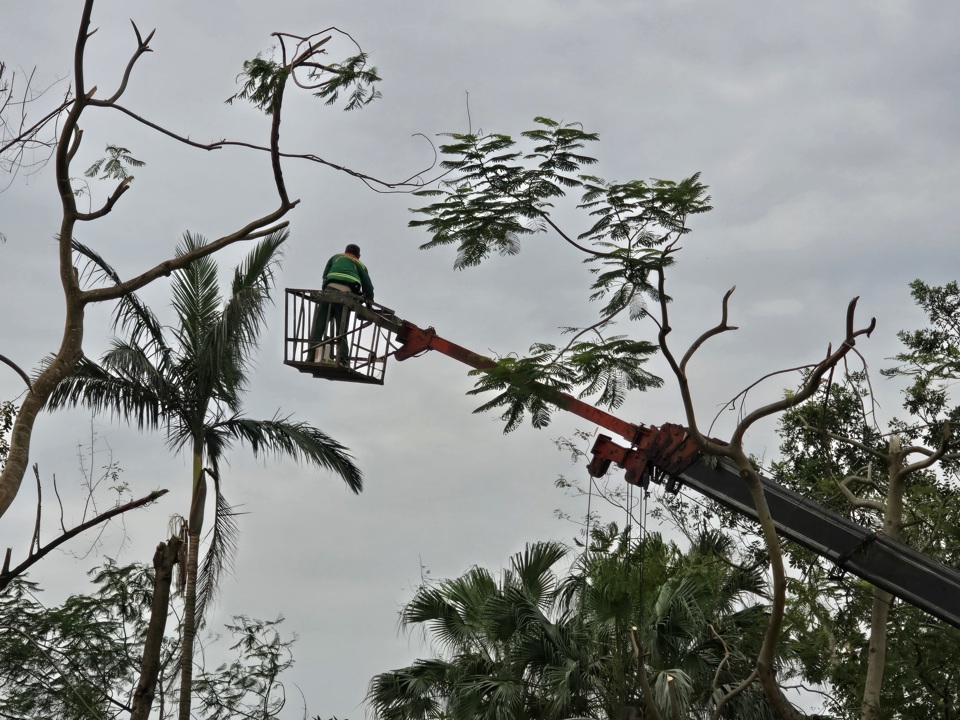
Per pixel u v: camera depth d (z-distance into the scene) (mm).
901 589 12898
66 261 8711
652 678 16875
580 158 11188
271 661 20531
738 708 16812
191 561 19016
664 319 9766
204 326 19109
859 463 19562
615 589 17250
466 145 11273
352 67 8703
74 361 8688
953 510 18312
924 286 21047
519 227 11266
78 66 8484
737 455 9703
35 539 8477
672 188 10891
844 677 17516
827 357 9375
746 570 18469
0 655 17844
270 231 8961
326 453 19578
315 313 15195
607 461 14312
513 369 11148
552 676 16844
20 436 8305
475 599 18578
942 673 18062
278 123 8805
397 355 15336
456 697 17422
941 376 17266
